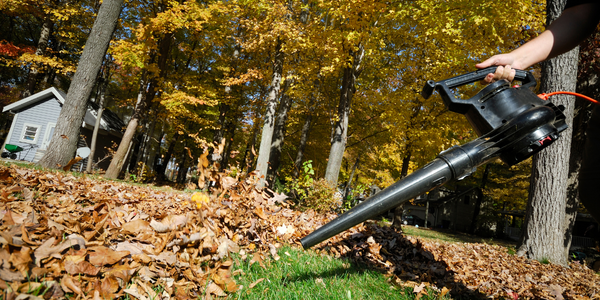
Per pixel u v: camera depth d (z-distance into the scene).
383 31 11.46
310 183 8.18
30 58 17.53
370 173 21.36
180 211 3.93
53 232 1.35
